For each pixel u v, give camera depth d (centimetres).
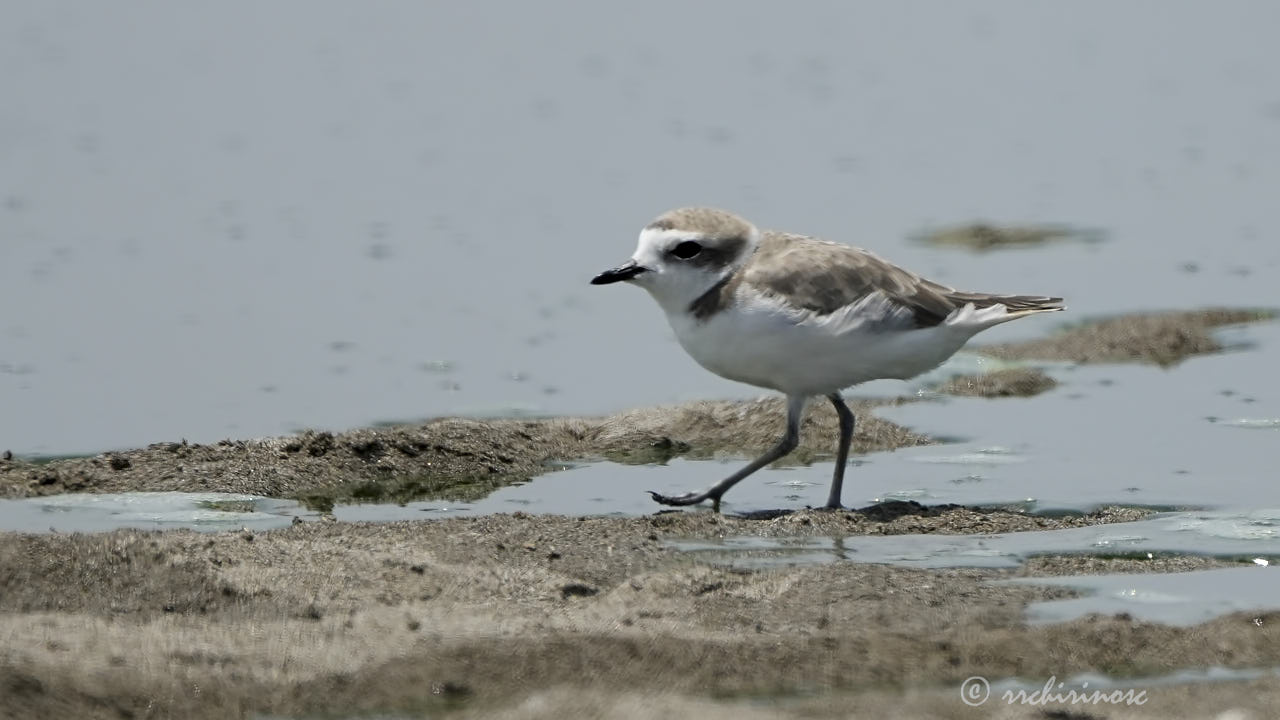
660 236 1152
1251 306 1762
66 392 1462
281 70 2927
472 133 2591
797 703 827
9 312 1709
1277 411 1414
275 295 1802
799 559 1032
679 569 981
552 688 838
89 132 2522
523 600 945
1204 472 1243
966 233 2098
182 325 1684
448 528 1062
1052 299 1184
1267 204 2256
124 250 1956
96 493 1175
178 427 1370
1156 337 1634
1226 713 810
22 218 2081
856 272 1143
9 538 971
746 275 1142
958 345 1172
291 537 1035
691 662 863
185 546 982
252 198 2212
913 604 940
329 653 868
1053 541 1075
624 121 2684
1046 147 2602
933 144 2605
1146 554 1045
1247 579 986
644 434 1370
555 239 2052
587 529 1070
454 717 815
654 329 1720
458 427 1334
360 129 2597
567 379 1541
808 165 2445
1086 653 876
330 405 1445
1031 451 1318
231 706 818
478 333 1689
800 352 1136
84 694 814
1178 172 2456
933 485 1232
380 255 1972
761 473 1282
